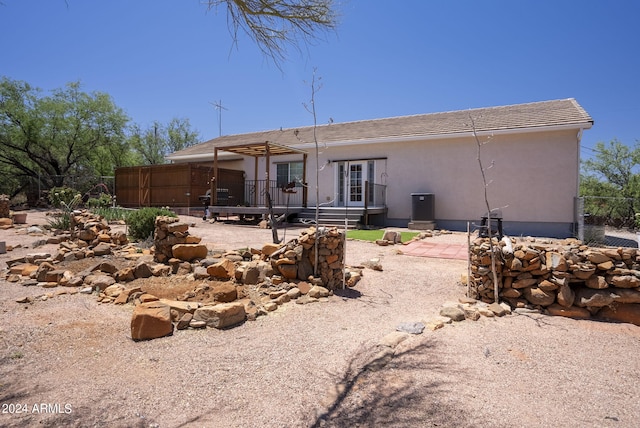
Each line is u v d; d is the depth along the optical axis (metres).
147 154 31.69
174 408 2.19
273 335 3.40
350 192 14.89
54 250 7.07
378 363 2.81
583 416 2.18
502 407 2.25
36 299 4.27
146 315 3.25
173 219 6.03
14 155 21.58
